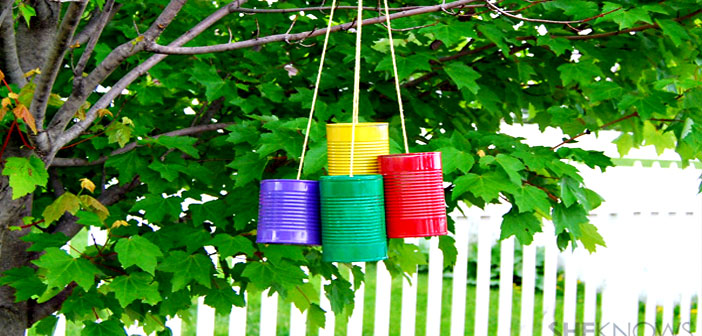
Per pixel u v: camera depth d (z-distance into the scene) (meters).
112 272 3.32
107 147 3.61
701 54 3.99
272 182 2.16
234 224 3.40
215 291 3.48
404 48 3.55
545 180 3.49
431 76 3.99
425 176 2.16
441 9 2.84
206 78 3.59
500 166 3.16
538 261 9.28
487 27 3.43
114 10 3.63
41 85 2.56
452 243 3.70
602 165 3.42
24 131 2.96
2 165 2.97
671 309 6.56
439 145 3.30
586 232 3.75
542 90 4.18
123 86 2.94
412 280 5.77
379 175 2.13
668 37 3.83
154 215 3.34
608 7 3.29
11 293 3.62
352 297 3.96
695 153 3.69
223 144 3.72
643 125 4.09
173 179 3.37
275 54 4.04
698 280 6.66
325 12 3.89
